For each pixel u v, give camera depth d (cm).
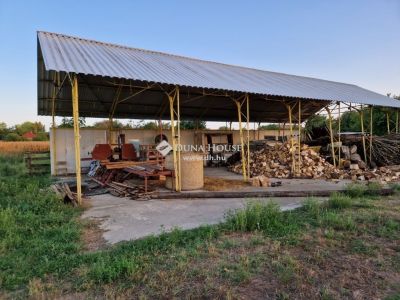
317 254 325
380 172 995
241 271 285
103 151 955
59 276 284
